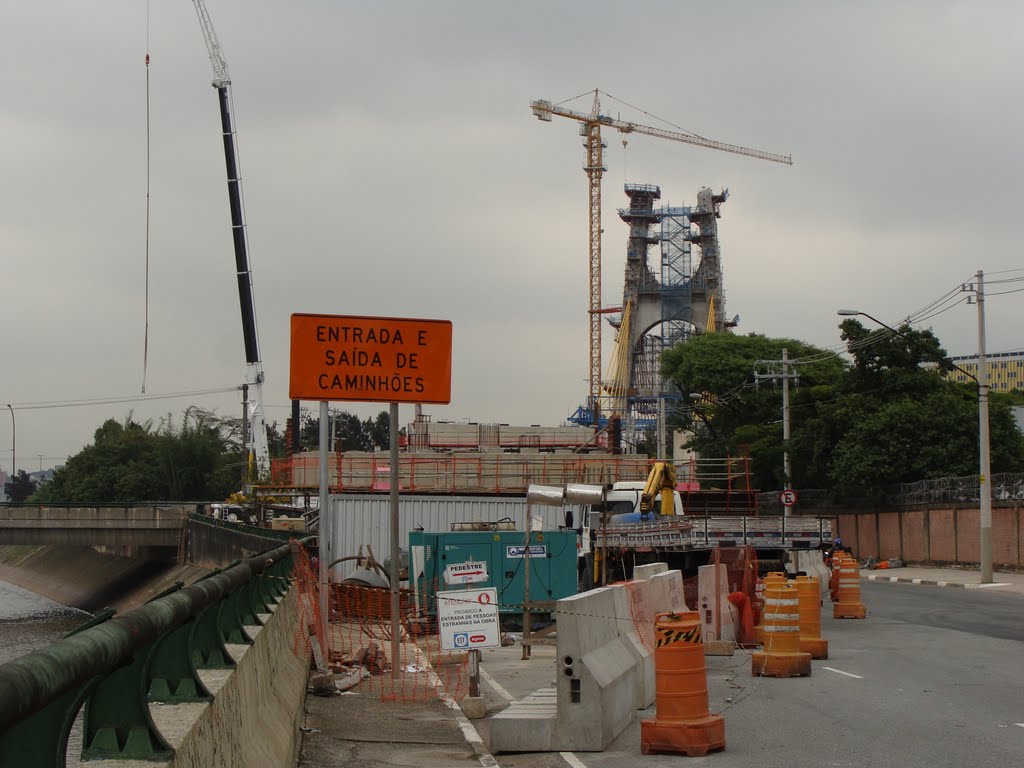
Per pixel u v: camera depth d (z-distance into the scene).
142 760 4.21
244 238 94.38
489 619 13.60
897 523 55.84
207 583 6.21
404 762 10.18
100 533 70.81
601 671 11.49
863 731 11.45
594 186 195.75
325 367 15.41
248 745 6.80
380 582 24.94
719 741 10.70
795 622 16.19
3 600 76.75
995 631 22.56
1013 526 45.00
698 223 187.25
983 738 10.95
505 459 48.53
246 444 94.50
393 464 15.86
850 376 57.56
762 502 69.19
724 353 86.38
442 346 15.63
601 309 194.00
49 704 3.13
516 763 10.55
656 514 29.95
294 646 13.98
